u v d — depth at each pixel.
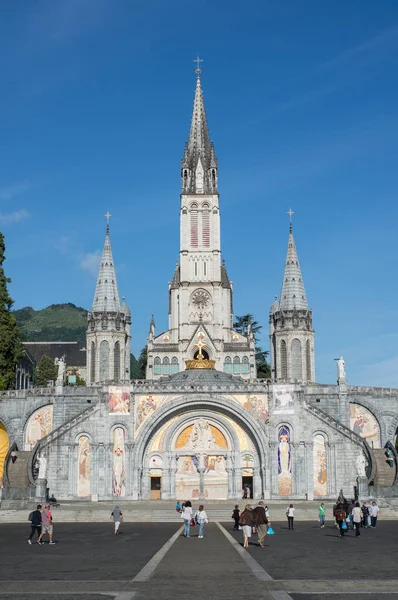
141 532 51.81
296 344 123.94
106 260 130.62
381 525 56.88
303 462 83.88
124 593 24.86
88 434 83.94
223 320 150.25
